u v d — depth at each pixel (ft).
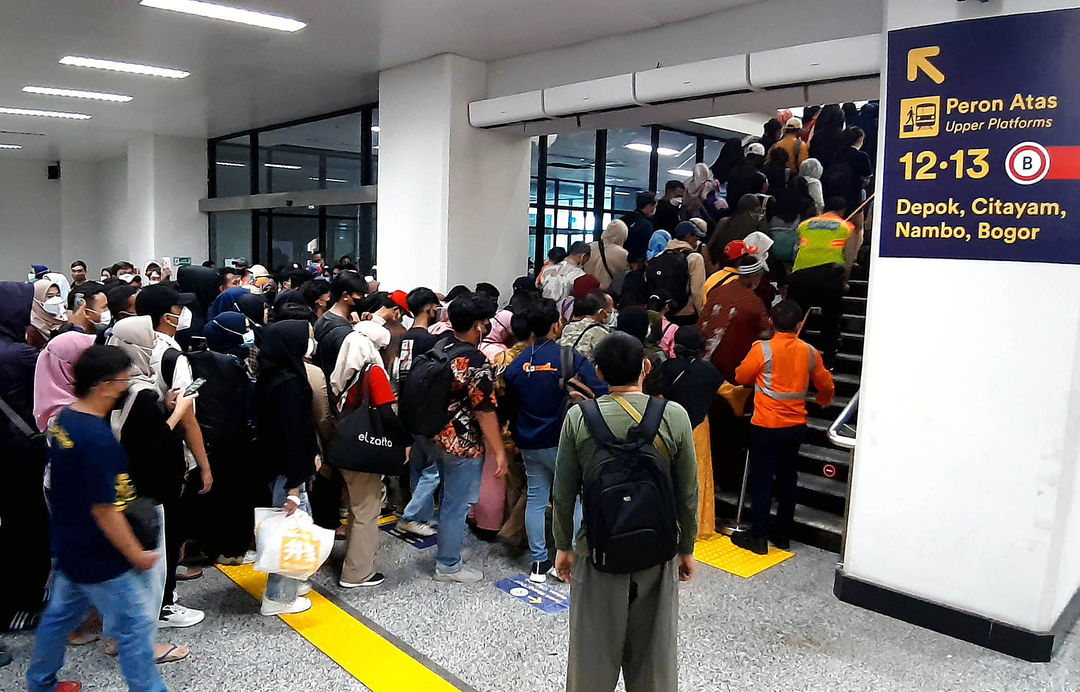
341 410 13.74
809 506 17.99
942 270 12.41
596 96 21.03
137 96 33.37
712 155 40.73
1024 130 11.46
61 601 8.83
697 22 19.85
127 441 9.53
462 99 25.07
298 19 21.18
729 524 17.84
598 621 8.54
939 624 12.74
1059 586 12.09
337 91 31.40
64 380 10.92
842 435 14.10
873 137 30.32
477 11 19.84
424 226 25.91
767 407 15.79
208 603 13.24
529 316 14.05
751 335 17.85
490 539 16.75
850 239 21.76
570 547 9.07
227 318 14.52
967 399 12.31
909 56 12.46
